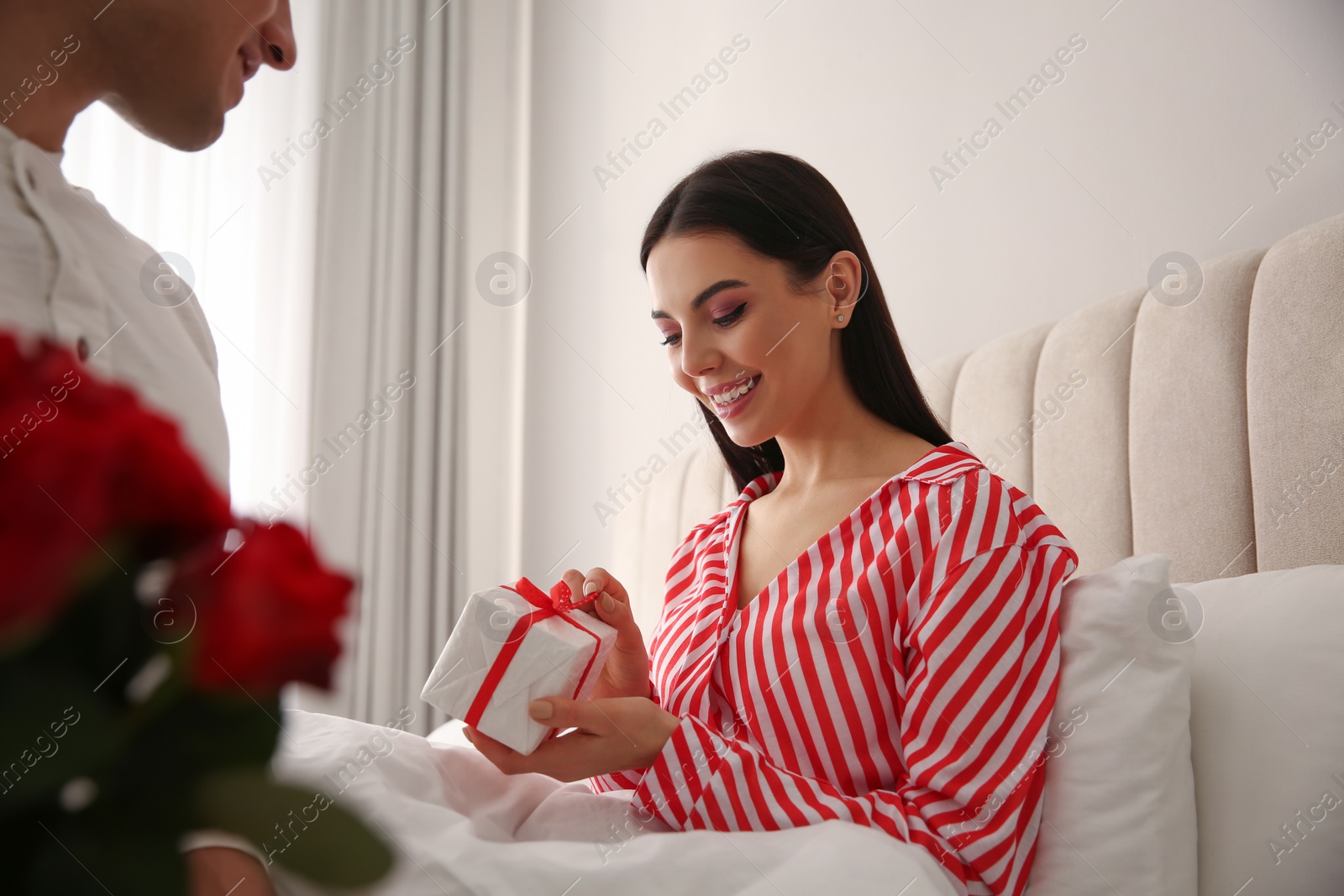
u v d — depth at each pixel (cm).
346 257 301
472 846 64
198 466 25
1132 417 127
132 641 26
